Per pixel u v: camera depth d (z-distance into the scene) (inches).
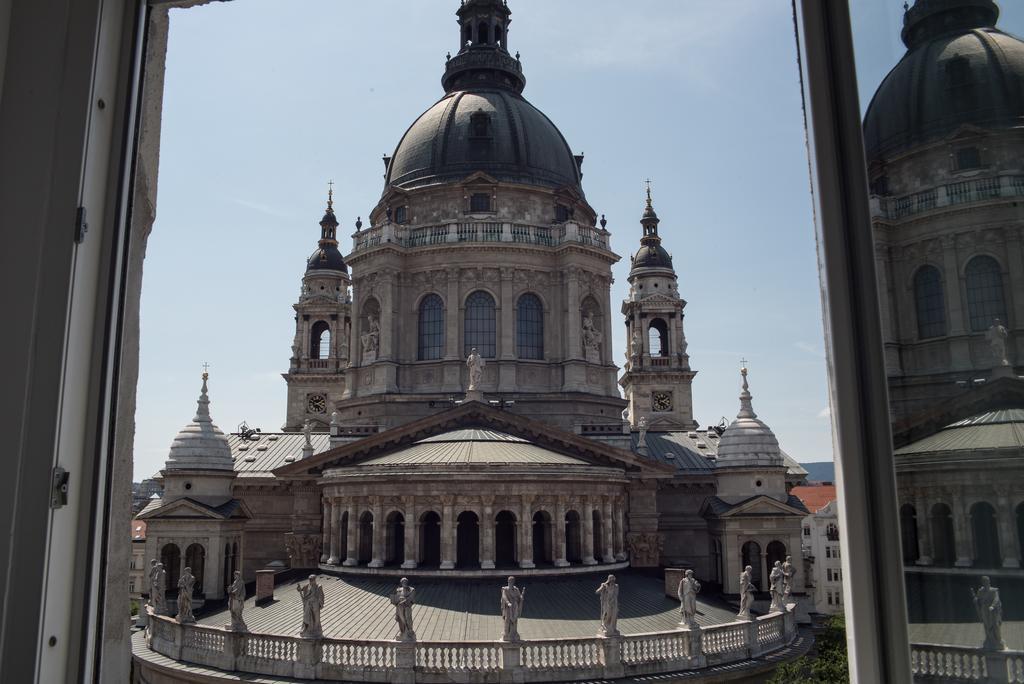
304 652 1760.6
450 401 2795.3
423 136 3171.8
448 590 2075.5
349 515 2301.9
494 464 2182.6
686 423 3895.2
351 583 2206.0
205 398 2967.5
